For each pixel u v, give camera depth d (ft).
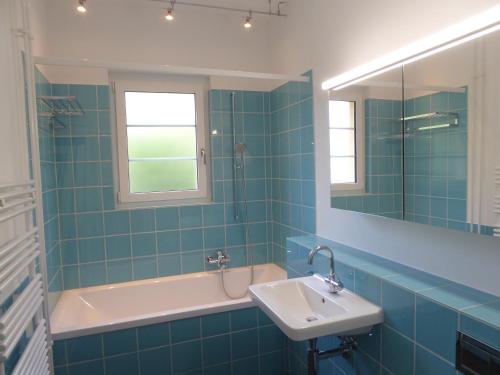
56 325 6.99
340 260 5.85
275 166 10.23
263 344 7.73
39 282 5.33
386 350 4.84
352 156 6.45
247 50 10.23
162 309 9.43
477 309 3.74
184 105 9.91
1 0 4.79
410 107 5.04
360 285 5.33
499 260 3.98
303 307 5.98
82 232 8.87
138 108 9.50
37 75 7.02
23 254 4.69
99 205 8.97
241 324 7.52
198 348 7.22
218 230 10.18
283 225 9.84
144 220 9.43
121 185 9.34
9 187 4.29
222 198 10.15
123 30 9.10
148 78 9.44
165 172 9.84
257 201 10.49
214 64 9.95
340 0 6.79
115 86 9.14
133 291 9.19
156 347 6.95
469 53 4.16
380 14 5.72
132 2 9.05
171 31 9.52
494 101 3.89
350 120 6.45
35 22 7.32
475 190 4.15
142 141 9.59
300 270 7.21
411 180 5.08
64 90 8.48
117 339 6.72
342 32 6.77
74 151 8.66
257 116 10.32
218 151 10.02
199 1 8.96
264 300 5.36
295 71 8.74
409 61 5.02
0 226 4.30
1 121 4.62
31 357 4.49
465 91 4.21
